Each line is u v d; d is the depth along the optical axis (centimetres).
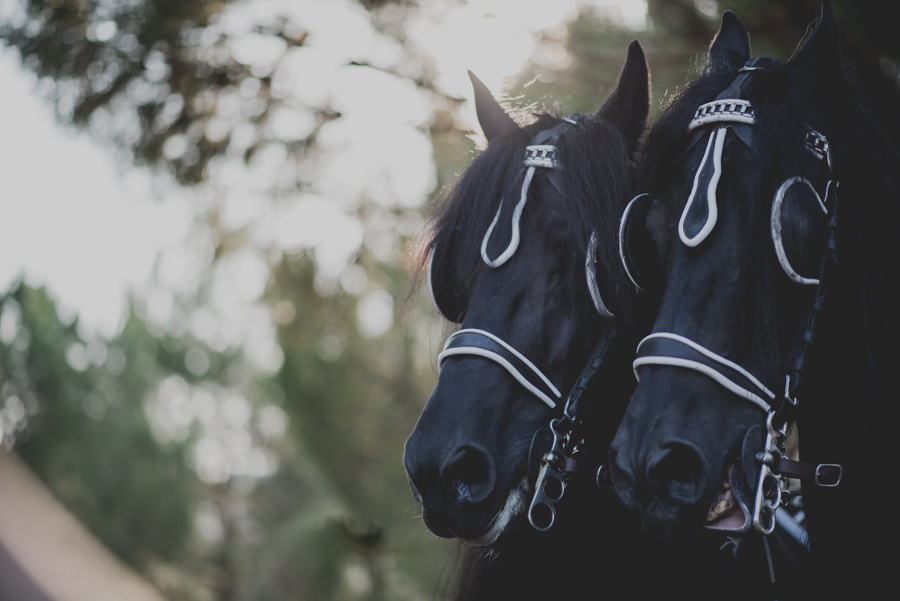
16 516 30
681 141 135
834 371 131
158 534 1645
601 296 153
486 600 176
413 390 784
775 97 130
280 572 1042
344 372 813
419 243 186
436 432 143
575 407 149
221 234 475
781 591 153
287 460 1199
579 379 151
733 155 126
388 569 884
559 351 154
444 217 170
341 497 875
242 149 443
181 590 1571
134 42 414
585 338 156
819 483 124
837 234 126
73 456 1659
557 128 171
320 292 484
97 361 1802
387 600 887
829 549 138
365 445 891
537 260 155
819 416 136
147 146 429
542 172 162
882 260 128
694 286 122
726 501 118
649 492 116
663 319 123
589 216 152
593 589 169
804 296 122
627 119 182
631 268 135
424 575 779
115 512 1630
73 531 34
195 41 428
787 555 167
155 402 1836
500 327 151
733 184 124
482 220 159
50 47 408
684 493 115
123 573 34
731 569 168
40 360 1666
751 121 127
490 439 146
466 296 164
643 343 125
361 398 822
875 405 128
